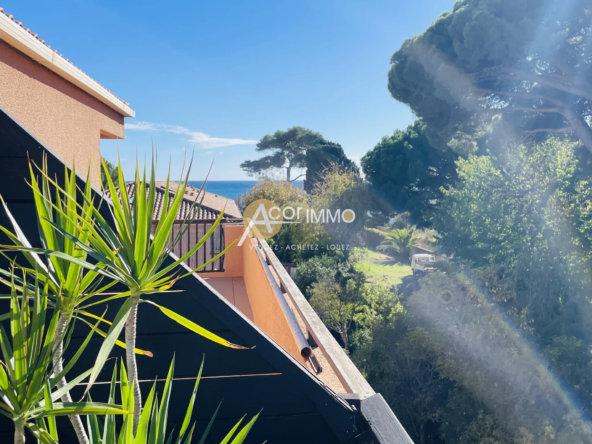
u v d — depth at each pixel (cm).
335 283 1495
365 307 1380
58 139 408
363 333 1350
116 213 80
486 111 1711
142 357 117
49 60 365
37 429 74
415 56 1742
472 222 1316
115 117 587
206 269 644
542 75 1476
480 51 1481
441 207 1532
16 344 70
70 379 116
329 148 3981
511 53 1445
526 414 930
